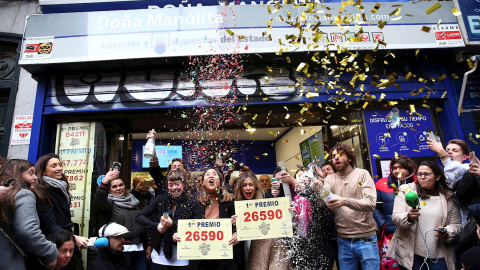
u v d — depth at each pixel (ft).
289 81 15.10
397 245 9.61
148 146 12.26
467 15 15.06
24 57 14.25
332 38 14.39
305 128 19.76
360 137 15.25
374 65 15.52
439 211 9.24
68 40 14.43
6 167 7.76
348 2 10.93
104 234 9.44
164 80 15.02
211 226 9.06
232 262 9.19
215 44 14.32
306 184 10.02
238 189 9.84
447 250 9.00
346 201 8.92
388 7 14.98
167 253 9.48
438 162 14.84
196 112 15.16
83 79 15.11
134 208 12.23
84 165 14.49
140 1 15.60
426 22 14.89
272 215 9.01
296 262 9.25
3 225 6.85
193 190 10.76
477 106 15.35
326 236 9.89
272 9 14.70
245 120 16.61
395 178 10.89
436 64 15.71
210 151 15.83
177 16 14.65
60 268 7.83
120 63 14.62
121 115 15.14
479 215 7.17
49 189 8.86
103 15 14.71
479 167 8.55
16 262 6.86
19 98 15.87
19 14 17.03
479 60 14.82
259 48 14.29
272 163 26.32
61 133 14.97
